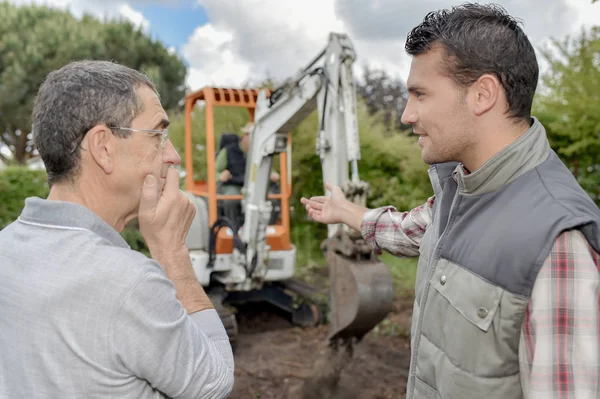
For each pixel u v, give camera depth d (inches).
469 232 51.1
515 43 49.0
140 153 48.4
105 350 42.3
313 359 185.9
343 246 144.3
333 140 153.6
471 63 49.0
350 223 76.5
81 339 42.1
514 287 46.7
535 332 45.2
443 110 50.9
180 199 52.8
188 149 232.1
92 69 48.0
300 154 303.0
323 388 158.6
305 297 220.4
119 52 752.3
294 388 163.2
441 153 52.7
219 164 219.6
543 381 43.9
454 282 51.3
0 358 44.6
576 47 245.4
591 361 43.3
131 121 47.5
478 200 51.7
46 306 42.4
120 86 47.3
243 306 250.8
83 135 46.5
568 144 260.4
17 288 43.8
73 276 42.7
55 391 42.6
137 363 42.8
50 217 46.3
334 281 148.4
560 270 44.9
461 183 53.1
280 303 231.9
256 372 175.5
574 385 43.2
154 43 805.9
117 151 47.4
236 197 211.6
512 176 50.1
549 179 48.9
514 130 50.8
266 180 196.1
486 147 51.2
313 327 219.3
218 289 214.2
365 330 145.6
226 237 203.2
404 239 70.3
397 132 311.4
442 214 56.8
